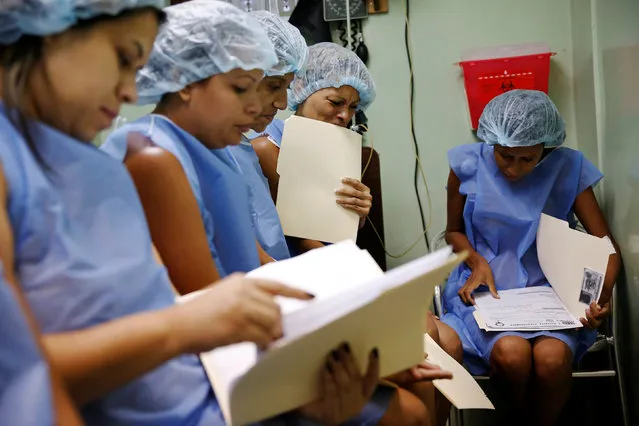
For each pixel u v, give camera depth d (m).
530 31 2.23
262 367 0.69
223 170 1.23
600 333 1.90
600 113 2.04
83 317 0.69
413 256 2.36
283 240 1.52
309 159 1.67
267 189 1.57
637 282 1.81
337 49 1.85
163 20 0.84
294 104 1.95
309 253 1.05
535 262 1.92
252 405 0.76
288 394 0.79
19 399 0.48
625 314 1.95
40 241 0.66
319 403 0.85
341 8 2.21
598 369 1.94
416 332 0.85
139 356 0.62
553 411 1.71
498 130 1.79
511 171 1.85
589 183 1.90
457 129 2.29
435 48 2.26
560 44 2.23
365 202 1.69
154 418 0.78
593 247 1.72
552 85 2.26
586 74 2.11
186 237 1.05
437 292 1.97
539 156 1.86
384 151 2.34
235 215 1.24
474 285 1.85
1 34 0.70
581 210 1.92
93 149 0.78
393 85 2.30
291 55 1.48
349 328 0.74
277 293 0.74
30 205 0.65
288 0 2.26
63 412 0.50
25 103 0.71
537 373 1.66
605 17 1.93
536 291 1.86
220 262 1.24
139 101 1.25
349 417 0.86
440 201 2.33
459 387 1.22
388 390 1.01
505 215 1.88
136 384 0.77
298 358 0.73
